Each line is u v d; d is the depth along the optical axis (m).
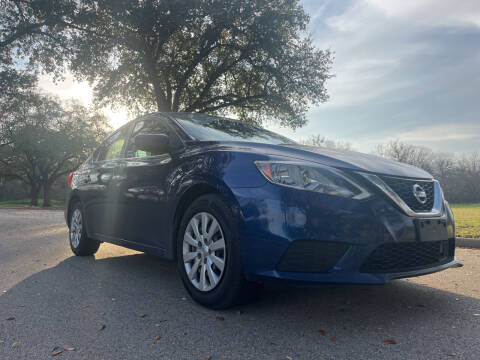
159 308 2.73
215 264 2.68
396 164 2.99
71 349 2.05
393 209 2.48
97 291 3.17
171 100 17.41
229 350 2.05
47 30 16.48
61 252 5.15
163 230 3.22
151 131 3.83
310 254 2.37
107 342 2.14
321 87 17.05
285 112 17.62
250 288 2.57
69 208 5.10
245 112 18.80
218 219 2.66
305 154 2.71
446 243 2.84
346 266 2.37
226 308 2.68
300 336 2.24
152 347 2.08
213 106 18.41
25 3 15.73
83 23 15.10
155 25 14.59
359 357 1.97
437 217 2.72
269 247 2.39
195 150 3.08
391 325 2.43
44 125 39.81
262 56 16.84
